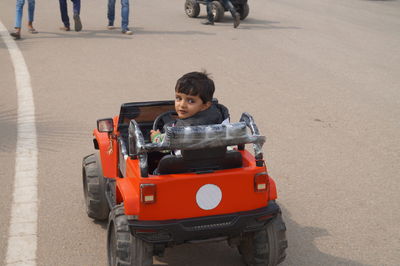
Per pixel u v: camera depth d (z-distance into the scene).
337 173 6.68
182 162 3.90
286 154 7.22
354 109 9.24
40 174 6.46
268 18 18.52
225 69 11.49
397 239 5.21
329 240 5.17
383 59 13.01
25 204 5.75
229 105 9.14
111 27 15.26
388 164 6.98
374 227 5.43
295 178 6.51
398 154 7.34
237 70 11.45
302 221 5.52
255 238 4.26
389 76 11.48
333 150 7.40
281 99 9.61
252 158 4.27
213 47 13.54
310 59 12.74
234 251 4.98
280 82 10.71
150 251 4.02
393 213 5.72
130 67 11.37
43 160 6.84
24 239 5.08
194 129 3.79
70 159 6.90
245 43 14.20
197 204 3.90
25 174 6.44
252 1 22.75
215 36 14.95
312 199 6.00
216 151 3.93
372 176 6.61
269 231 4.21
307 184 6.36
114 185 4.84
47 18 16.70
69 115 8.50
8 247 4.94
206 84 4.00
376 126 8.44
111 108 8.83
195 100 4.01
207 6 16.80
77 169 6.63
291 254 4.91
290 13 19.80
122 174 4.67
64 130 7.87
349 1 23.91
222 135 3.84
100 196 5.22
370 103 9.61
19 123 8.12
